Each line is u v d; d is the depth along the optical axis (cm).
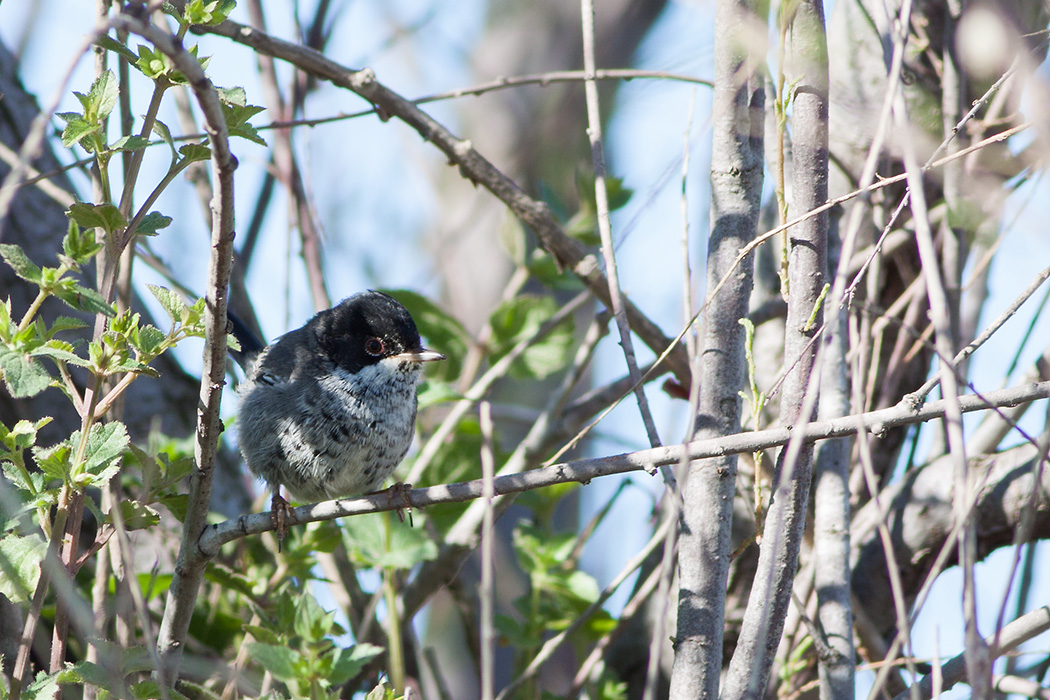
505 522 1488
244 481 1151
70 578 623
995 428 893
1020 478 837
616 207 1166
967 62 619
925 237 467
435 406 1333
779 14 625
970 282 812
